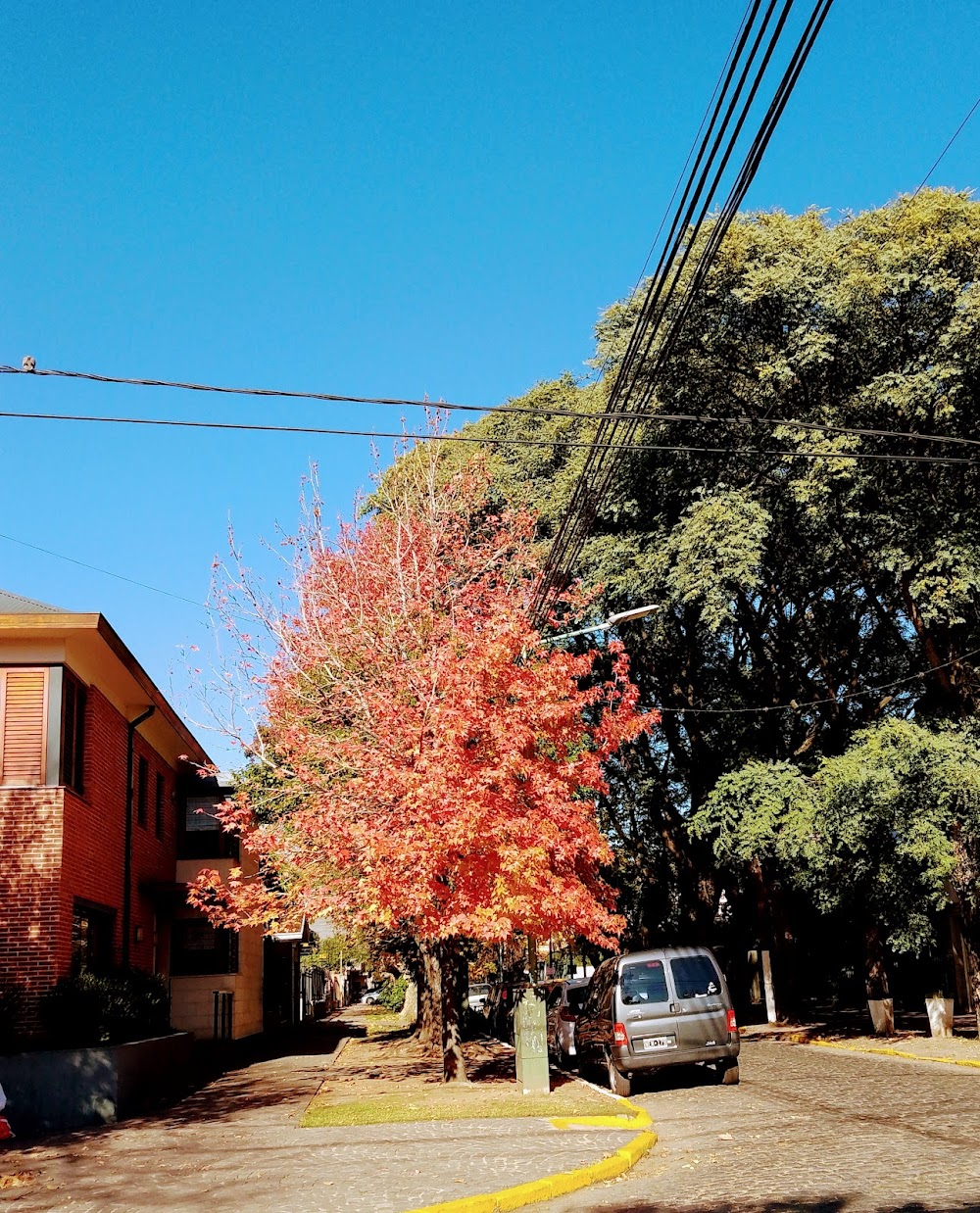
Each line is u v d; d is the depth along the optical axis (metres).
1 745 19.14
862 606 31.02
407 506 25.36
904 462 24.22
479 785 17.08
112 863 22.73
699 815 26.38
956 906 26.16
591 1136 13.07
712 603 24.64
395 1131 13.88
